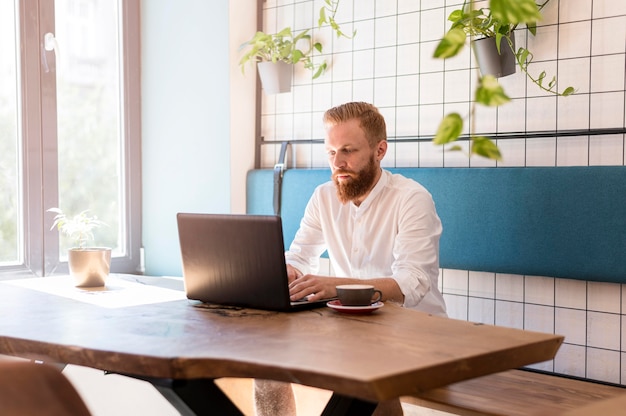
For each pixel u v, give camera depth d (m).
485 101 0.82
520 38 3.10
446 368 1.42
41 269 3.74
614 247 2.77
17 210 3.67
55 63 3.78
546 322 3.05
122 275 2.95
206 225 2.11
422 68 3.42
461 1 3.29
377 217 2.82
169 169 4.13
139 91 4.22
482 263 3.10
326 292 2.17
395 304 2.13
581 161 2.96
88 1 3.96
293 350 1.53
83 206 3.97
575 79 2.96
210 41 3.93
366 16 3.62
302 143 3.88
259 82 4.03
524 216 2.98
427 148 3.42
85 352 1.61
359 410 1.82
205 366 1.48
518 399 2.48
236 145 3.93
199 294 2.20
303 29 3.86
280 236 1.96
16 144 3.66
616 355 2.88
